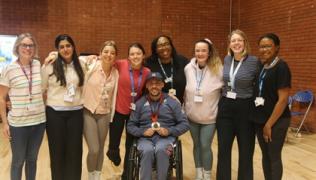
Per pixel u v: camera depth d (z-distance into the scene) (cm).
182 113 345
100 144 355
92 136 342
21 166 304
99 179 365
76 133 320
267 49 303
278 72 300
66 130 317
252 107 323
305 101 639
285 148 546
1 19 760
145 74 356
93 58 350
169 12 851
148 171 315
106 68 340
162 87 350
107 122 350
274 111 299
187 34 864
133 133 339
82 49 811
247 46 331
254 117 320
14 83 291
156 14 844
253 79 323
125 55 836
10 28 767
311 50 639
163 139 332
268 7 765
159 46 358
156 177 346
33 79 298
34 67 302
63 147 319
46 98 314
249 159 332
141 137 339
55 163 318
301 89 669
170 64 368
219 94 356
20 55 295
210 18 874
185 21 860
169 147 322
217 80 353
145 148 319
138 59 347
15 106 293
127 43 834
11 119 295
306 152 523
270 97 309
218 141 337
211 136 359
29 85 295
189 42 866
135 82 351
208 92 350
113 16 821
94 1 808
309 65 645
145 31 841
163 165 316
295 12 679
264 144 319
